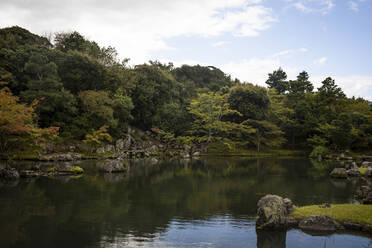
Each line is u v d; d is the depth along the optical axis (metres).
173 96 71.75
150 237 11.45
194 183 24.91
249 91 65.75
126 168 33.62
